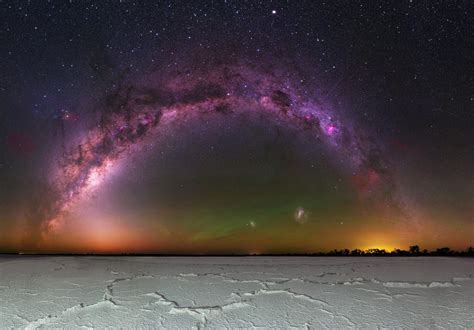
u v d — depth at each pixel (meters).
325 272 5.08
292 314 3.06
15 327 2.82
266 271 5.19
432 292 3.81
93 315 3.08
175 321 2.92
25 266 5.90
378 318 2.94
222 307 3.26
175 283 4.32
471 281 4.38
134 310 3.21
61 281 4.51
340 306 3.28
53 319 2.98
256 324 2.83
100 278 4.71
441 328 2.72
